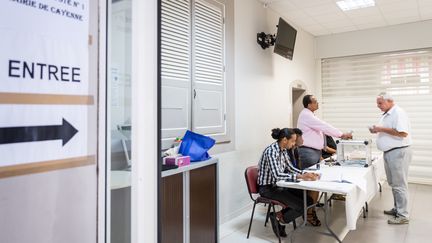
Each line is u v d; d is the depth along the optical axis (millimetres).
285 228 3457
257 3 4531
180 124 3090
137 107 992
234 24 3982
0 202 718
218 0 3650
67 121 838
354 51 6176
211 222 2791
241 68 4133
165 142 2893
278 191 3094
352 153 3717
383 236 3223
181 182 2424
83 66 877
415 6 4836
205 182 2711
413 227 3461
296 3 4672
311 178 2807
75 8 858
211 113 3543
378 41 5930
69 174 846
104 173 933
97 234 912
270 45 4738
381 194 4855
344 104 6391
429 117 5555
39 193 784
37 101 776
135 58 992
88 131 892
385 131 3574
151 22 1048
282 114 5230
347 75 6355
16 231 744
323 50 6508
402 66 5805
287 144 3141
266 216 3705
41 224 787
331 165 3465
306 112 3951
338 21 5547
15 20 737
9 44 727
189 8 3213
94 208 905
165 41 2918
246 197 4195
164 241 2234
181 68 3115
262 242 3109
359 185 2631
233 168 3938
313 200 3201
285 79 5355
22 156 751
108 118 947
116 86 991
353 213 2447
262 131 4625
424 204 4340
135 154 988
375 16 5293
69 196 845
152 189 1043
